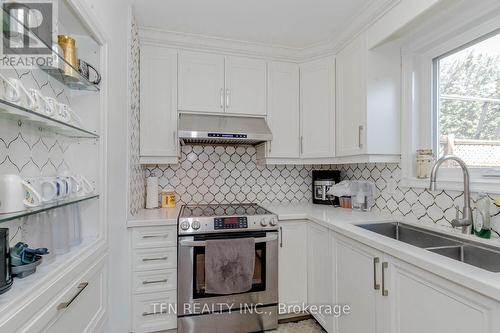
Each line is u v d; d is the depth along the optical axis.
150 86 2.10
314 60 2.36
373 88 1.83
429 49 1.76
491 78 1.44
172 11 1.82
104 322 1.29
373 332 1.34
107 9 1.30
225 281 1.79
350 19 1.91
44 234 0.96
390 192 2.00
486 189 1.35
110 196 1.38
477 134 1.52
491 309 0.81
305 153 2.39
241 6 1.77
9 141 0.86
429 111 1.78
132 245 1.77
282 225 2.04
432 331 1.01
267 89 2.36
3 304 0.63
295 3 1.73
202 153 2.50
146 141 2.09
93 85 1.19
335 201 2.45
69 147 1.23
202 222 1.82
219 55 2.25
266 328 1.94
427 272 1.03
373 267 1.34
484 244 1.23
